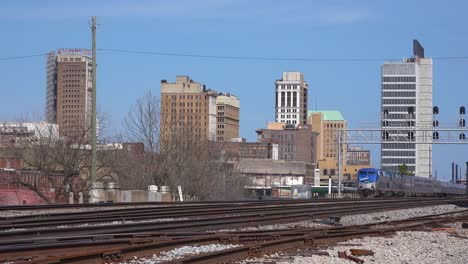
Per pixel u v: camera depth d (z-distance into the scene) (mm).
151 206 42875
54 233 21188
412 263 19422
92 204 42094
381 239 25672
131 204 44250
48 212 36281
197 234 21922
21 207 37250
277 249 20156
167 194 62219
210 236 21203
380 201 63844
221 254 16969
